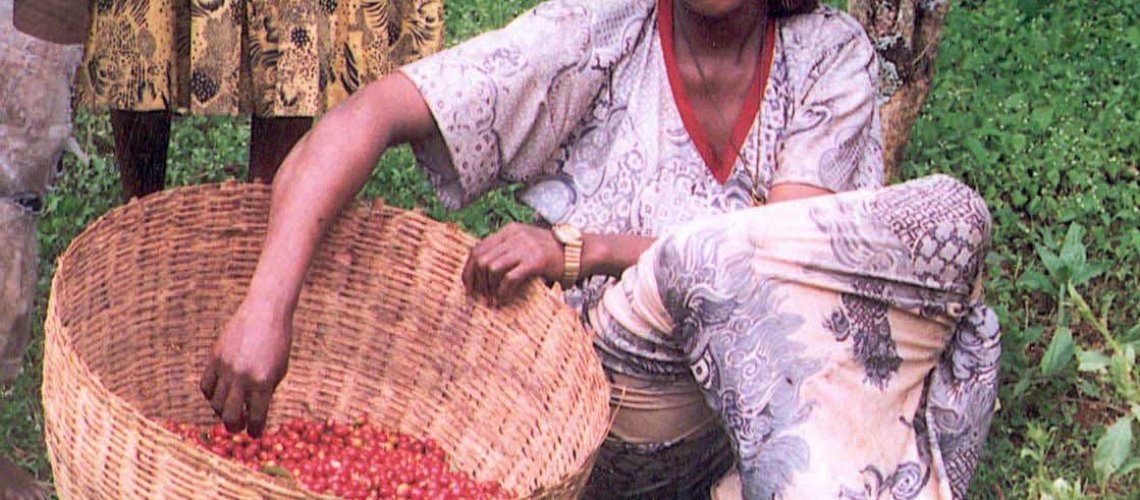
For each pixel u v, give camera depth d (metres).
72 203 5.47
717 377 3.48
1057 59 7.57
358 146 3.61
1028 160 6.41
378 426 4.02
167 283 3.87
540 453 3.68
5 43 3.42
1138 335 5.19
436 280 3.93
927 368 3.62
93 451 3.09
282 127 4.83
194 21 4.33
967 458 3.73
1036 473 4.68
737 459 3.49
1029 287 5.40
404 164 5.98
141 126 4.82
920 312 3.52
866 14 5.41
